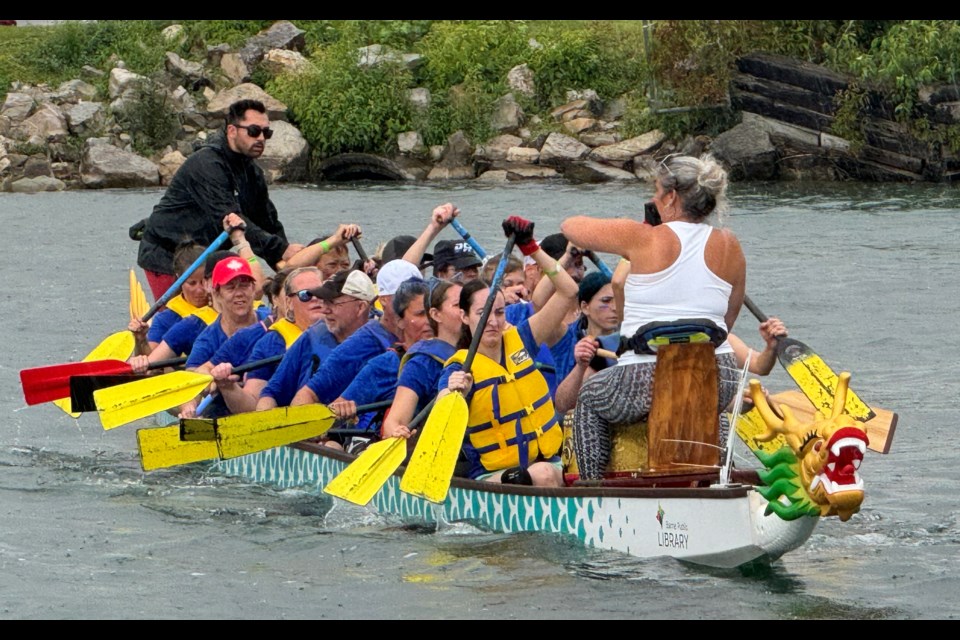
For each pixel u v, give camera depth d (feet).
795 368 43.27
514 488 45.47
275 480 55.57
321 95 192.65
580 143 183.21
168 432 48.91
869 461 55.93
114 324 92.58
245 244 68.49
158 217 75.25
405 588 40.73
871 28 181.37
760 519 38.78
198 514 50.29
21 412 69.36
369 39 206.18
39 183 180.24
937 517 47.91
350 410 50.31
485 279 56.34
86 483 55.31
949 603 38.73
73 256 121.80
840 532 46.06
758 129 172.45
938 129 165.58
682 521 40.91
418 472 44.01
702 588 39.70
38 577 42.34
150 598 40.34
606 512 42.93
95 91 199.21
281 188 178.19
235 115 73.31
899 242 117.29
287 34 208.13
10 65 206.69
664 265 41.24
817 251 113.91
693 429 41.32
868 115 168.96
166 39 208.44
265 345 57.93
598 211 142.41
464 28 202.49
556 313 47.37
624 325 42.47
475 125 190.80
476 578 41.32
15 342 86.74
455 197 160.04
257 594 40.57
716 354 42.37
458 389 44.96
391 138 191.21
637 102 191.01
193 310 67.26
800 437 36.81
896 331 83.20
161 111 192.34
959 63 165.68
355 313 54.80
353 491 45.42
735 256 41.86
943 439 59.16
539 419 47.21
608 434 43.73
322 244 66.95
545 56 196.44
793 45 180.65
